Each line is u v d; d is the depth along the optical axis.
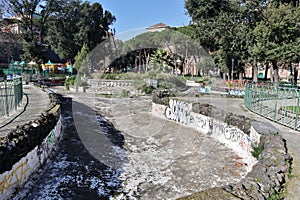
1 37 39.91
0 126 8.15
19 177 5.00
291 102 9.68
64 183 5.68
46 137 6.78
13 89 12.34
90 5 46.28
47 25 44.34
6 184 4.46
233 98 17.75
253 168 4.36
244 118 7.71
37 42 38.62
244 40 28.98
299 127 7.94
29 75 33.84
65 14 44.88
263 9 27.41
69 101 17.03
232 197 3.15
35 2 37.22
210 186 5.75
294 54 22.72
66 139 8.80
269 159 4.56
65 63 50.12
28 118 9.36
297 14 22.69
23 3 36.62
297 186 4.02
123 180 6.10
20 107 11.79
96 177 6.14
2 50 41.25
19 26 42.50
